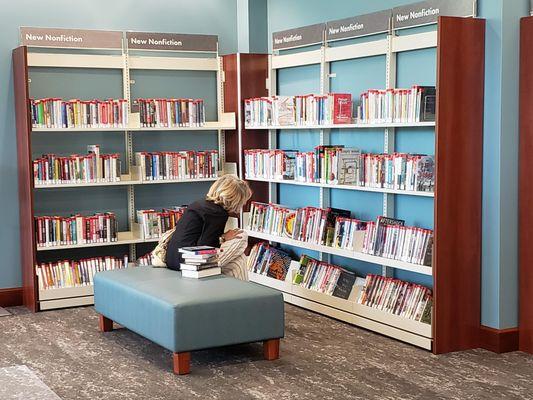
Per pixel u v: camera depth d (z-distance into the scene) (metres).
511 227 5.21
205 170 7.29
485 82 5.19
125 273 5.64
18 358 5.17
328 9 6.77
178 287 5.07
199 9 7.60
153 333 4.96
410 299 5.44
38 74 6.93
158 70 7.46
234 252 5.64
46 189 7.01
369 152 6.34
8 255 6.86
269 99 7.05
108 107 6.83
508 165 5.16
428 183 5.30
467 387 4.51
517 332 5.27
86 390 4.51
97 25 7.14
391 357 5.11
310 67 7.04
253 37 7.65
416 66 5.80
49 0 6.91
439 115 5.04
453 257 5.18
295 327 5.90
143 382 4.64
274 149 7.38
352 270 6.61
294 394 4.41
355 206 6.55
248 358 5.12
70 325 6.06
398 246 5.52
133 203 7.35
